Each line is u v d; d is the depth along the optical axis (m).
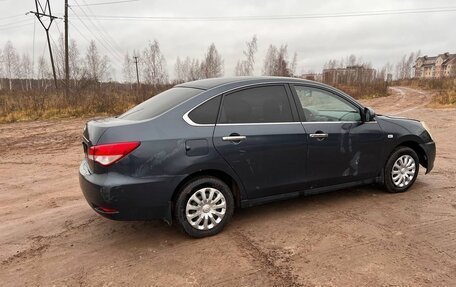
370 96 34.53
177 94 4.18
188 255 3.58
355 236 3.85
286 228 4.11
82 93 19.45
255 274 3.20
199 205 3.87
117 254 3.66
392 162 5.02
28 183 6.36
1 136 11.59
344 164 4.63
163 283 3.12
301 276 3.14
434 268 3.20
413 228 4.01
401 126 5.09
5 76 46.75
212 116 3.88
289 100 4.34
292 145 4.21
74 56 37.25
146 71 36.47
